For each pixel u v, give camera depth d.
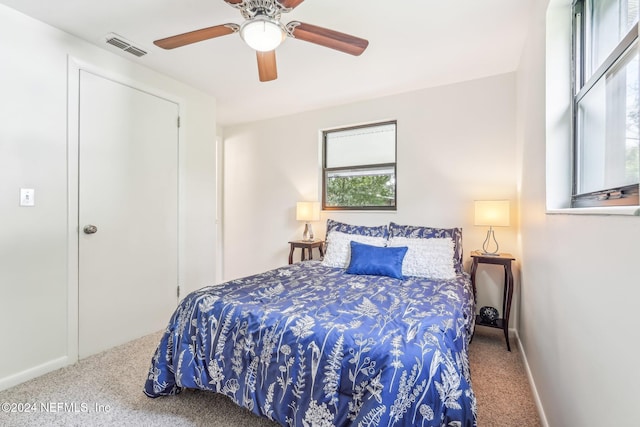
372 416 1.09
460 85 2.88
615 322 0.80
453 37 2.14
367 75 2.73
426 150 3.03
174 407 1.64
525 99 2.15
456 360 1.23
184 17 1.92
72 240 2.12
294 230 3.81
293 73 2.70
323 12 1.86
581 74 1.40
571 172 1.46
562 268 1.27
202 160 3.12
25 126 1.90
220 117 3.94
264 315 1.50
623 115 0.98
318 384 1.26
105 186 2.32
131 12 1.87
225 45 2.25
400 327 1.35
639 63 0.76
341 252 2.78
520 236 2.46
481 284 2.80
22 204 1.89
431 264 2.42
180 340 1.65
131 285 2.51
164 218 2.76
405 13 1.88
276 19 1.53
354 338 1.27
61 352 2.07
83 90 2.18
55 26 2.01
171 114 2.81
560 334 1.29
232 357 1.49
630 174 0.93
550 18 1.50
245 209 4.16
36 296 1.95
